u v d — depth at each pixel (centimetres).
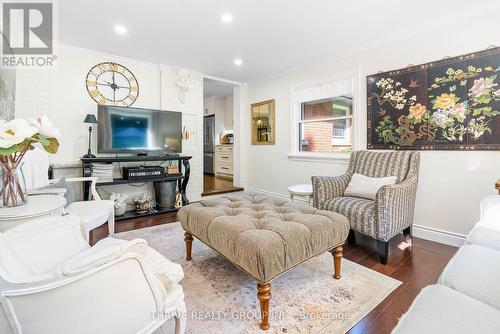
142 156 354
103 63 346
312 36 287
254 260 134
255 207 210
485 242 131
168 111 381
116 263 76
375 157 279
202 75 437
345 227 184
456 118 243
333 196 271
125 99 365
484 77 226
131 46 318
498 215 145
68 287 69
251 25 262
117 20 252
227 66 397
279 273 140
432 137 259
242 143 510
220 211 192
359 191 258
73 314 72
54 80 310
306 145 405
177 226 306
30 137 134
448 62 246
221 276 190
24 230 100
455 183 246
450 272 106
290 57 354
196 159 441
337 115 359
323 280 184
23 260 93
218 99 709
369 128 310
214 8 230
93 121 316
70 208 210
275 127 447
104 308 76
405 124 278
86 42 306
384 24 258
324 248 167
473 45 232
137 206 356
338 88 345
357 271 198
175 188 392
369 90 309
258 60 367
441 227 257
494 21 221
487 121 226
